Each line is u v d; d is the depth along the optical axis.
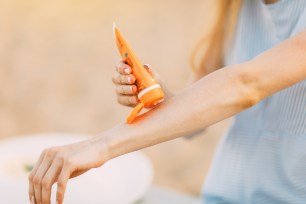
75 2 5.77
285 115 1.07
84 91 3.77
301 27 1.00
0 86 3.90
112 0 5.71
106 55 4.39
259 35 1.14
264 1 1.13
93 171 1.30
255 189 1.15
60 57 4.39
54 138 1.51
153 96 0.83
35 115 3.47
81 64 4.23
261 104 1.12
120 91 0.90
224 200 1.23
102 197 1.20
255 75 0.83
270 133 1.11
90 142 0.84
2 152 1.43
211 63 1.35
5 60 4.36
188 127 0.84
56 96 3.72
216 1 1.29
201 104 0.83
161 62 4.09
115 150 0.83
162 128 0.84
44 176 0.83
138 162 1.37
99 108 3.51
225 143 1.23
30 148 1.47
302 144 1.03
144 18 5.05
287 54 0.84
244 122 1.18
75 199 1.18
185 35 4.54
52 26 5.08
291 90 1.04
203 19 4.77
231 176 1.20
